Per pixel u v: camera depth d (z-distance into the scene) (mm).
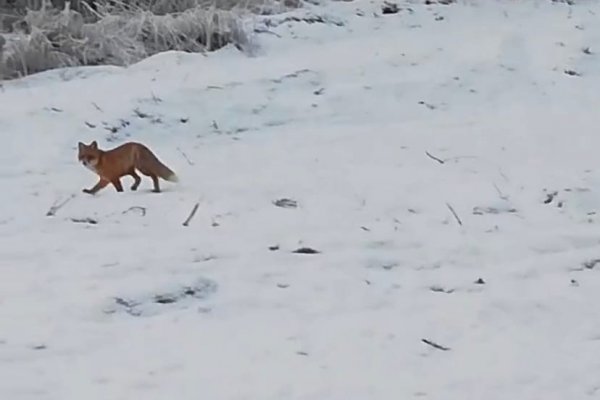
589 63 26734
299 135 21188
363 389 9711
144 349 10617
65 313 11516
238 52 27406
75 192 16766
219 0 31234
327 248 13969
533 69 26141
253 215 15406
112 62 26859
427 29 30016
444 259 13578
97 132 20938
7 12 30828
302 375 10008
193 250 13734
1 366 10148
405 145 20047
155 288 12219
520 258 13586
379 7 31797
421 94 24281
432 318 11508
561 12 32375
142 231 14602
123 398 9469
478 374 10047
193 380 9867
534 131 20953
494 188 16812
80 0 31250
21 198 16422
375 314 11641
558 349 10641
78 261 13266
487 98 24281
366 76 25250
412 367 10234
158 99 22953
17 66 25594
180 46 27812
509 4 33344
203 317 11570
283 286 12539
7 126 20859
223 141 20938
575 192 16469
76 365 10195
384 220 15258
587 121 21797
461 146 19859
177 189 16828
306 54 27172
